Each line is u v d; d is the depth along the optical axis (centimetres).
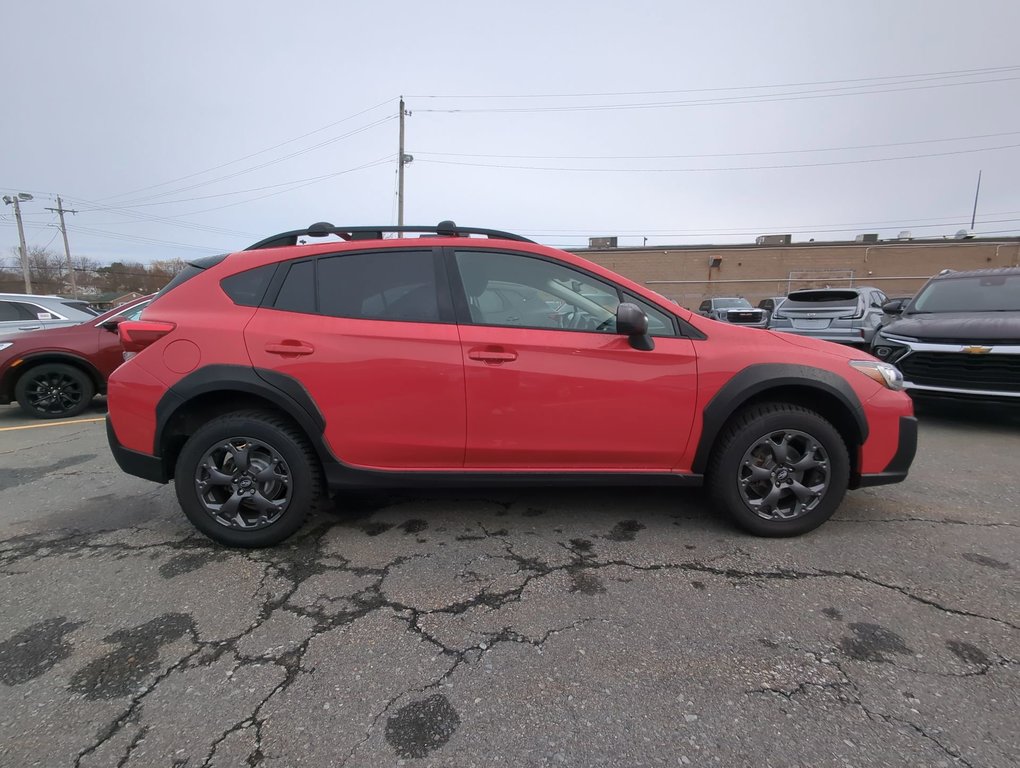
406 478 291
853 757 161
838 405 298
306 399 279
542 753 164
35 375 673
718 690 189
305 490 290
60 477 429
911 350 583
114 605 243
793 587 253
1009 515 334
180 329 286
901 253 2919
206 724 175
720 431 299
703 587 254
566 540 303
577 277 298
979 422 609
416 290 292
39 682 194
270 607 241
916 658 204
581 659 205
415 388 281
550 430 287
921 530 312
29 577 268
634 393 286
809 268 3003
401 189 2547
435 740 169
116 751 165
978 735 168
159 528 326
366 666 203
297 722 176
